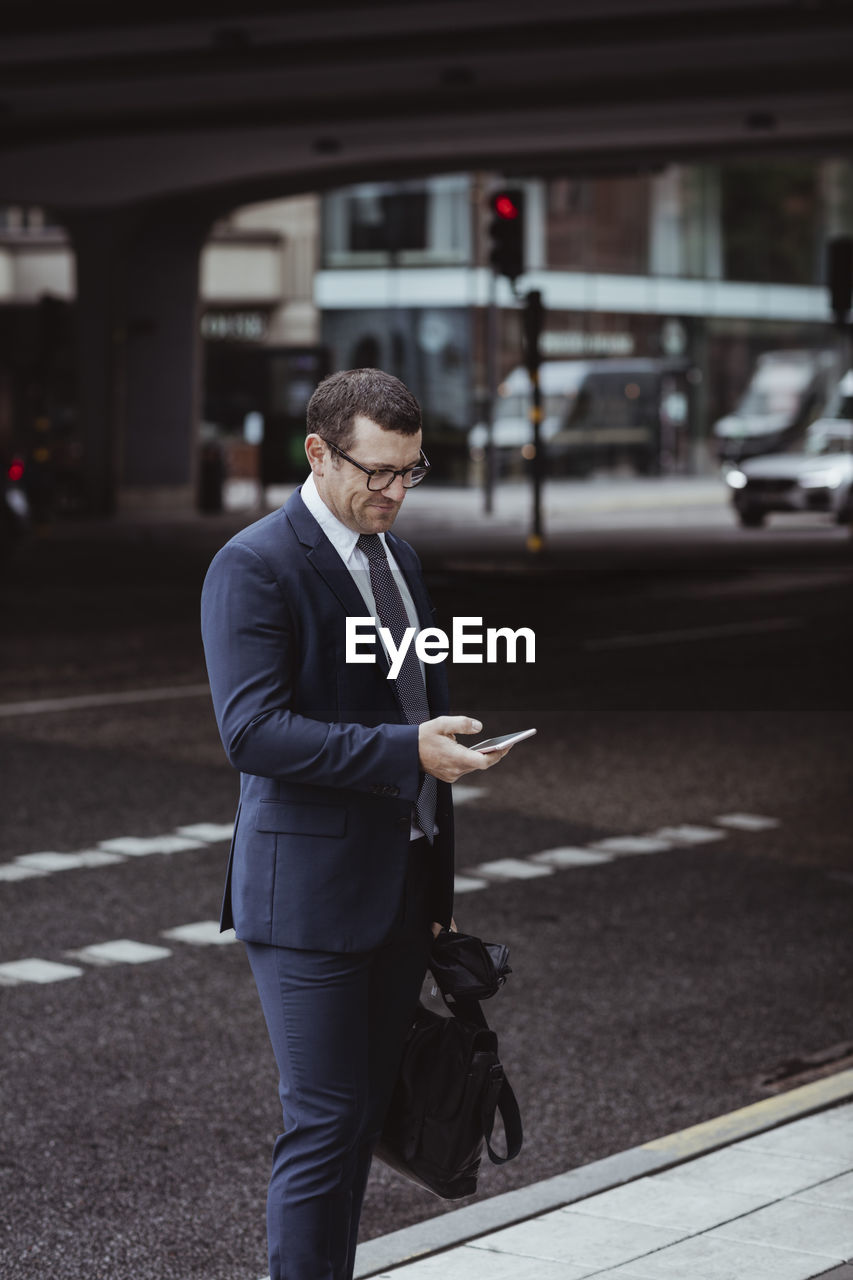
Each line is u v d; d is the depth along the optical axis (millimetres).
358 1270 4004
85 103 26047
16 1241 4395
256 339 44938
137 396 34281
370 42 22406
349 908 3240
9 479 23938
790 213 52438
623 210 46750
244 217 44500
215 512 35031
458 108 25891
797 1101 5188
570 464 45062
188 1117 5258
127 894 7719
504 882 8062
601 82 24891
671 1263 3998
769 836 9031
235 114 26922
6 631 16641
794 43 21688
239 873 3322
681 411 48938
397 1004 3400
